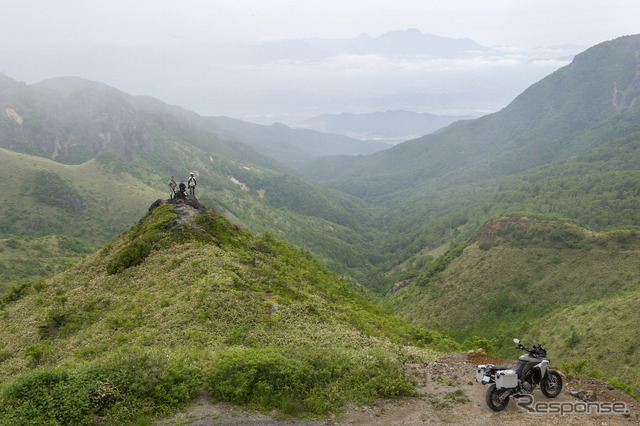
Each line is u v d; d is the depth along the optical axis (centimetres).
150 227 4266
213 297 2461
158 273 3312
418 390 1246
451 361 1519
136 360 1293
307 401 1160
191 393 1227
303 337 1938
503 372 1050
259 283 3011
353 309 3538
